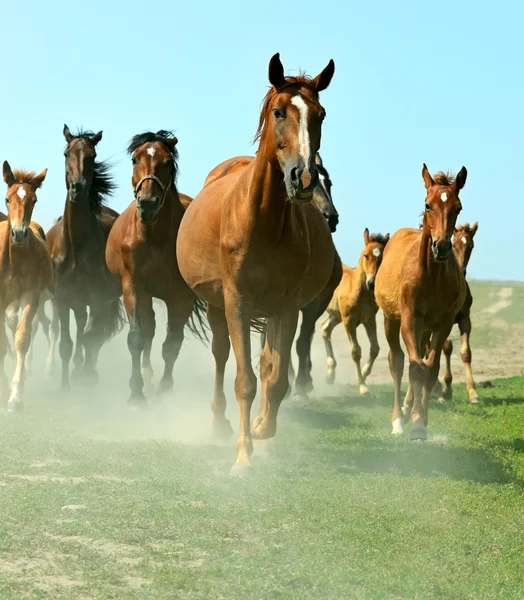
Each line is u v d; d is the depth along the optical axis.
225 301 10.23
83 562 6.45
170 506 8.13
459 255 21.25
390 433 13.88
